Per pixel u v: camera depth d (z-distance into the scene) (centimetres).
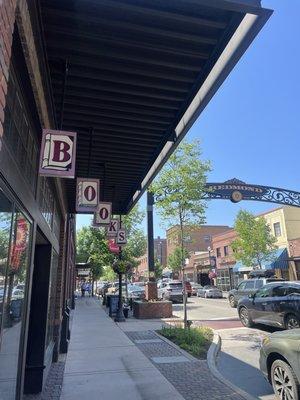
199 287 4062
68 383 673
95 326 1485
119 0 393
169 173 1263
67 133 436
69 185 981
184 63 495
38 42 379
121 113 611
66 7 400
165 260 7888
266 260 3400
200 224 1362
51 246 716
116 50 466
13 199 355
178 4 401
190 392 619
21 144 397
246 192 2714
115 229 1218
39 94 409
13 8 282
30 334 660
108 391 625
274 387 586
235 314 1977
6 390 368
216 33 447
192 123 585
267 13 379
